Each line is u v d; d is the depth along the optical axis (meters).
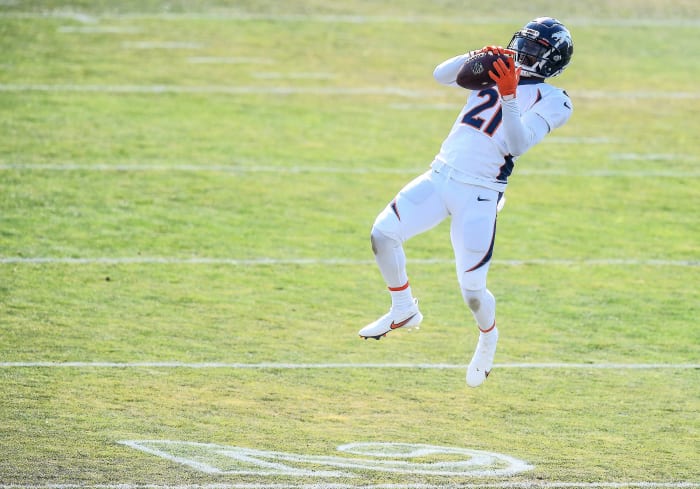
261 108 62.69
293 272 40.62
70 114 58.94
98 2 86.62
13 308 35.62
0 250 40.91
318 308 37.25
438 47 78.06
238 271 40.44
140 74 67.94
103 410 28.17
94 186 48.62
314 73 70.75
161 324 35.06
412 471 24.83
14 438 25.97
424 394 30.38
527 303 38.34
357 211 47.50
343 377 31.47
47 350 32.38
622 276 41.34
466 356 33.53
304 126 59.78
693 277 41.44
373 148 56.53
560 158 56.62
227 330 34.84
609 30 85.69
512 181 52.75
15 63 68.19
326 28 82.62
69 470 24.17
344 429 27.59
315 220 46.28
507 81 21.45
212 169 51.97
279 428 27.50
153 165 52.00
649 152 58.06
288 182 50.75
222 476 24.16
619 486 24.25
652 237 45.88
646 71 75.00
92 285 38.19
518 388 31.02
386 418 28.52
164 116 59.91
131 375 30.84
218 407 28.81
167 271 40.00
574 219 47.84
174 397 29.38
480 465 25.36
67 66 68.56
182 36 78.06
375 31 82.06
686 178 53.97
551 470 25.16
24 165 50.62
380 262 22.91
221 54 73.88
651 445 27.06
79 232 43.41
